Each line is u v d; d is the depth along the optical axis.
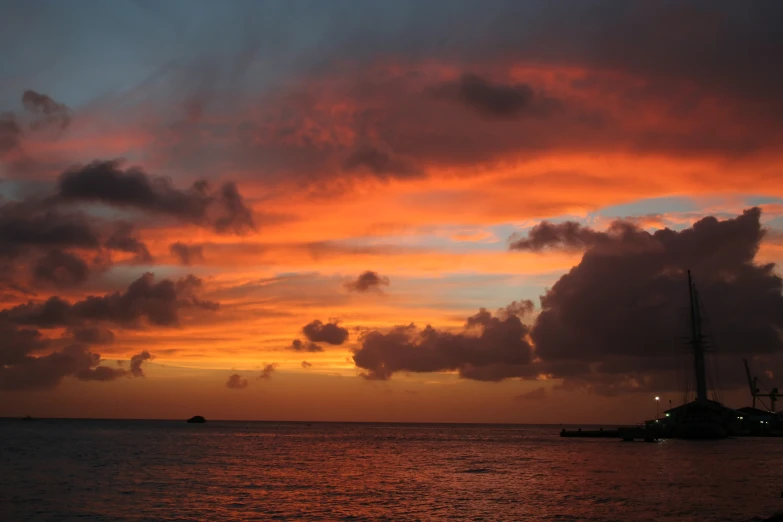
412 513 68.88
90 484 90.31
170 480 97.12
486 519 65.19
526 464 134.75
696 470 116.44
